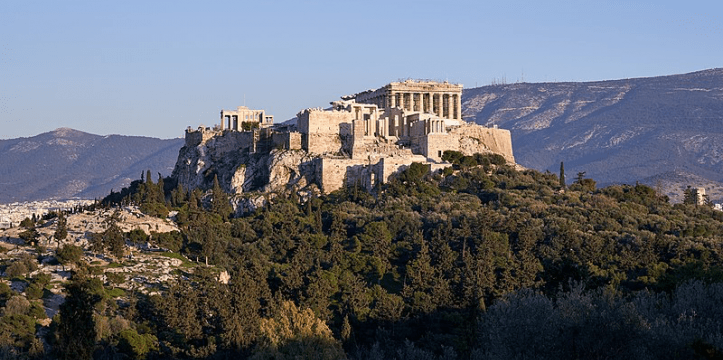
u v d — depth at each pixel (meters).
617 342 191.38
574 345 191.25
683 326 196.50
